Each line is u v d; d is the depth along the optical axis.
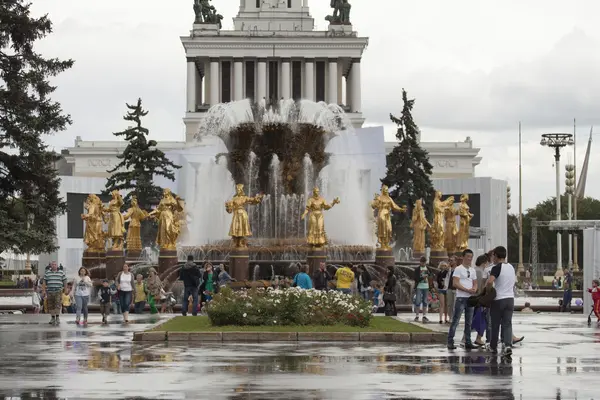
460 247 53.09
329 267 46.41
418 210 53.59
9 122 55.34
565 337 29.16
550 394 16.77
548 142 84.31
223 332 27.52
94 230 50.62
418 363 21.58
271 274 46.94
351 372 19.81
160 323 31.86
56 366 20.86
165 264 46.34
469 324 25.12
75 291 35.00
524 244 147.00
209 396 16.47
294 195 52.97
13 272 106.31
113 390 17.17
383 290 41.00
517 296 65.50
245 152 52.88
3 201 56.31
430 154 138.75
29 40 55.47
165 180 97.06
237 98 146.62
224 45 146.38
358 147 100.06
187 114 145.00
